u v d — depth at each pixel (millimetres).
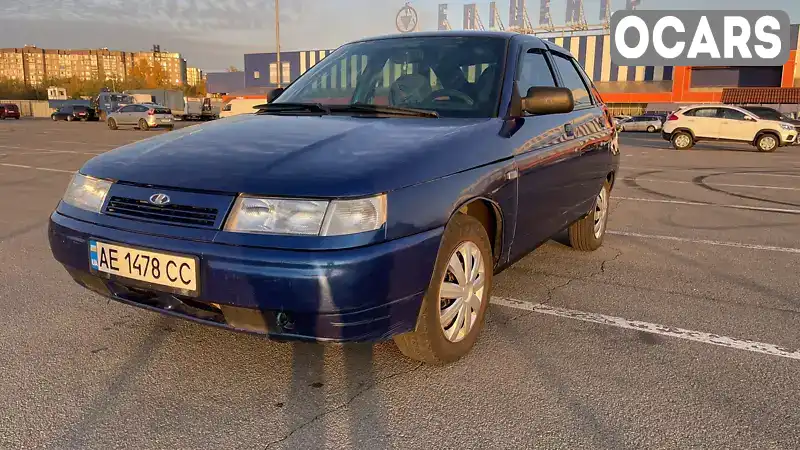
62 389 2445
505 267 3125
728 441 2117
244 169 2311
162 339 2941
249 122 3012
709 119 18750
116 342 2904
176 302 2348
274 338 2232
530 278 4082
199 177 2314
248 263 2102
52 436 2111
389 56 3678
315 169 2258
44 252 4617
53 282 3842
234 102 32688
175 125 33469
